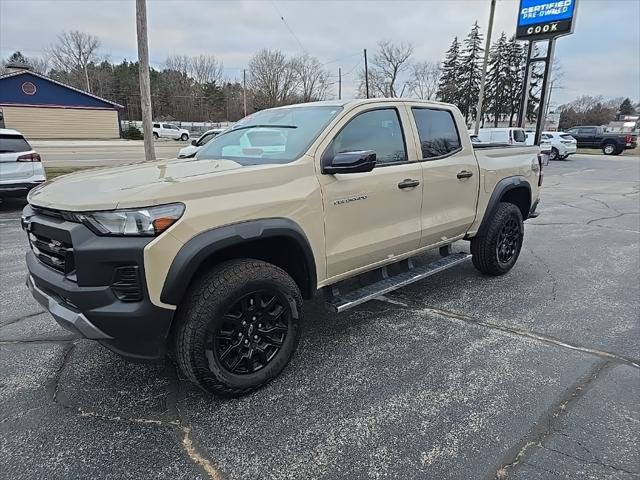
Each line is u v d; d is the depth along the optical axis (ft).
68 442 7.57
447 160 13.02
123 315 7.25
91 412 8.37
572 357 10.38
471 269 17.04
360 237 10.65
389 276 12.67
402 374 9.67
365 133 10.91
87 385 9.27
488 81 183.52
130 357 7.83
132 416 8.26
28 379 9.46
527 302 13.79
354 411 8.39
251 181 8.55
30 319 12.41
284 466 7.05
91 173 9.42
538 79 175.83
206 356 8.07
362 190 10.43
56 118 126.72
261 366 9.00
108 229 7.16
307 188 9.31
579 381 9.36
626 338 11.37
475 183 14.03
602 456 7.17
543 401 8.66
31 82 121.29
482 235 15.03
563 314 12.89
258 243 9.11
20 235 22.21
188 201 7.65
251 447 7.47
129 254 7.13
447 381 9.39
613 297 14.24
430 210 12.57
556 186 46.98
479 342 11.15
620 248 20.47
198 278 8.29
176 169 9.11
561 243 21.40
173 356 8.78
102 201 7.18
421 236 12.37
